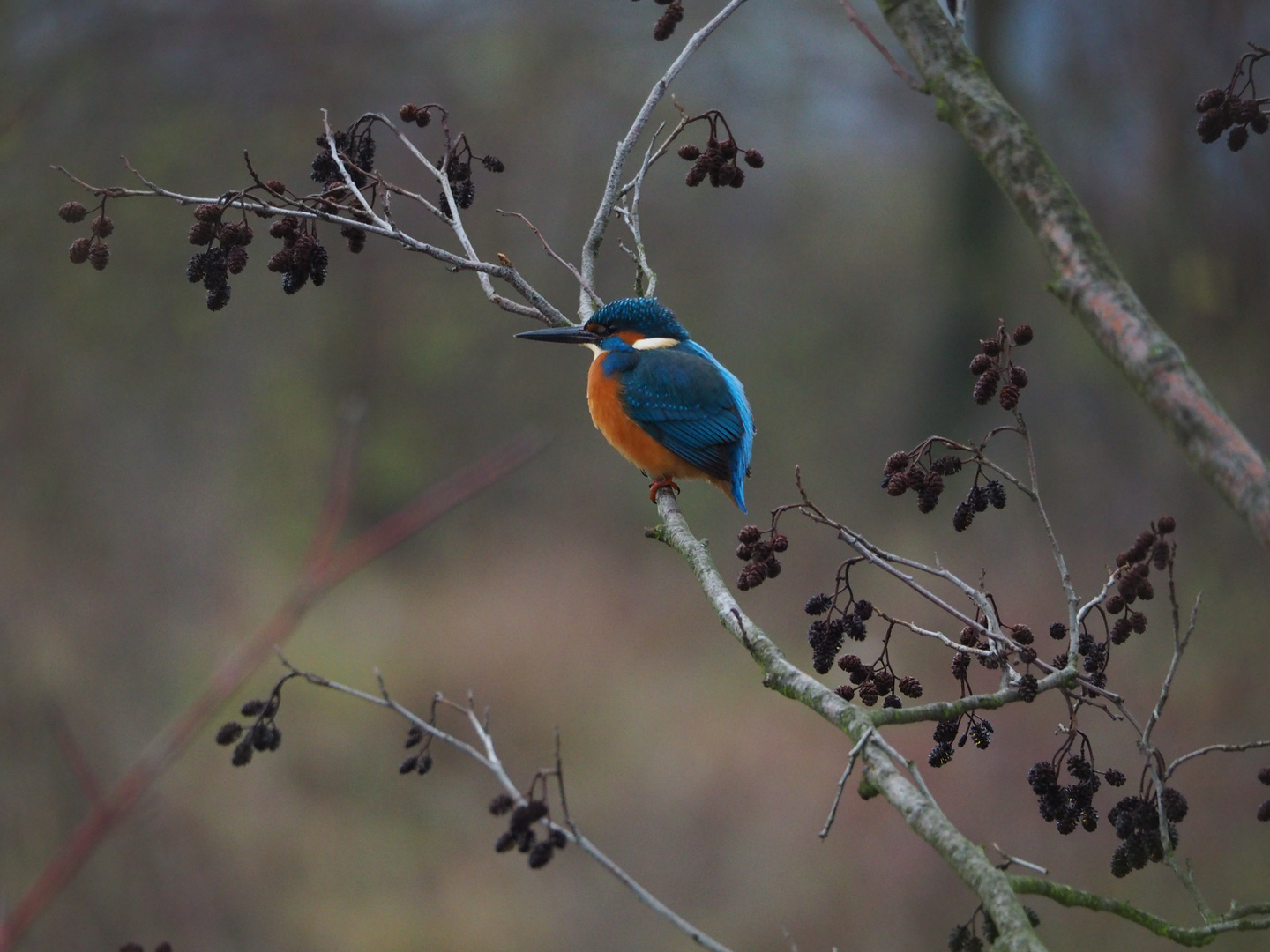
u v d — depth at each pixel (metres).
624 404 7.02
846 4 2.98
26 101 12.09
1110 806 12.26
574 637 19.41
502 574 22.78
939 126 24.33
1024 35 19.16
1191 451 2.20
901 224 28.16
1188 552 14.38
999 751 13.41
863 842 13.65
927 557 19.50
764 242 28.08
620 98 23.98
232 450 21.34
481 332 25.33
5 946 4.54
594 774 15.97
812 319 28.05
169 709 14.68
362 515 24.47
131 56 17.81
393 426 24.84
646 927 12.93
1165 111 13.27
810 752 15.80
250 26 19.05
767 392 27.58
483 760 3.87
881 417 26.77
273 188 4.38
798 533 22.42
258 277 21.92
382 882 13.49
